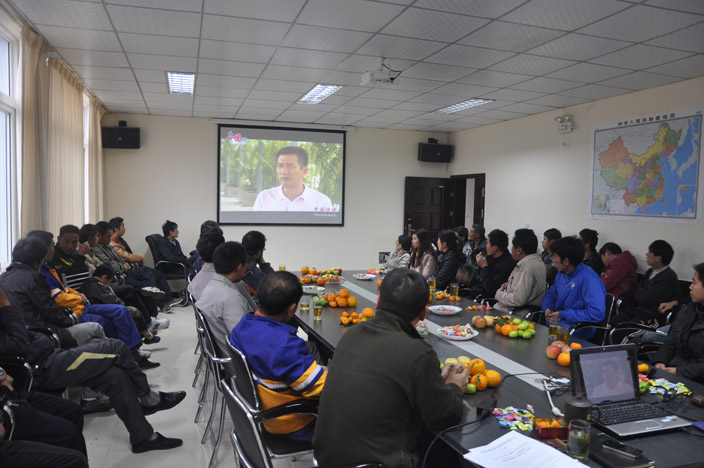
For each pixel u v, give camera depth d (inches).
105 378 96.7
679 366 96.3
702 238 178.1
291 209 313.4
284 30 142.8
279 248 313.7
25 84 146.3
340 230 323.6
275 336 70.2
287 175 311.0
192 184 295.4
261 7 125.8
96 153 251.4
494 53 160.9
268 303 72.7
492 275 168.6
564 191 242.2
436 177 340.8
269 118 294.0
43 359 91.6
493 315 117.3
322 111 269.0
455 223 344.5
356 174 324.2
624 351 66.2
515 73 183.9
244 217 305.6
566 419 57.1
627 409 61.1
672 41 143.3
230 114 282.8
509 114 263.4
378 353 56.4
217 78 200.1
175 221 293.9
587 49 153.7
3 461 63.6
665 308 155.2
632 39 143.2
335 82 203.6
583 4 119.6
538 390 69.2
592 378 62.9
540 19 130.5
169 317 219.6
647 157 199.0
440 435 55.8
